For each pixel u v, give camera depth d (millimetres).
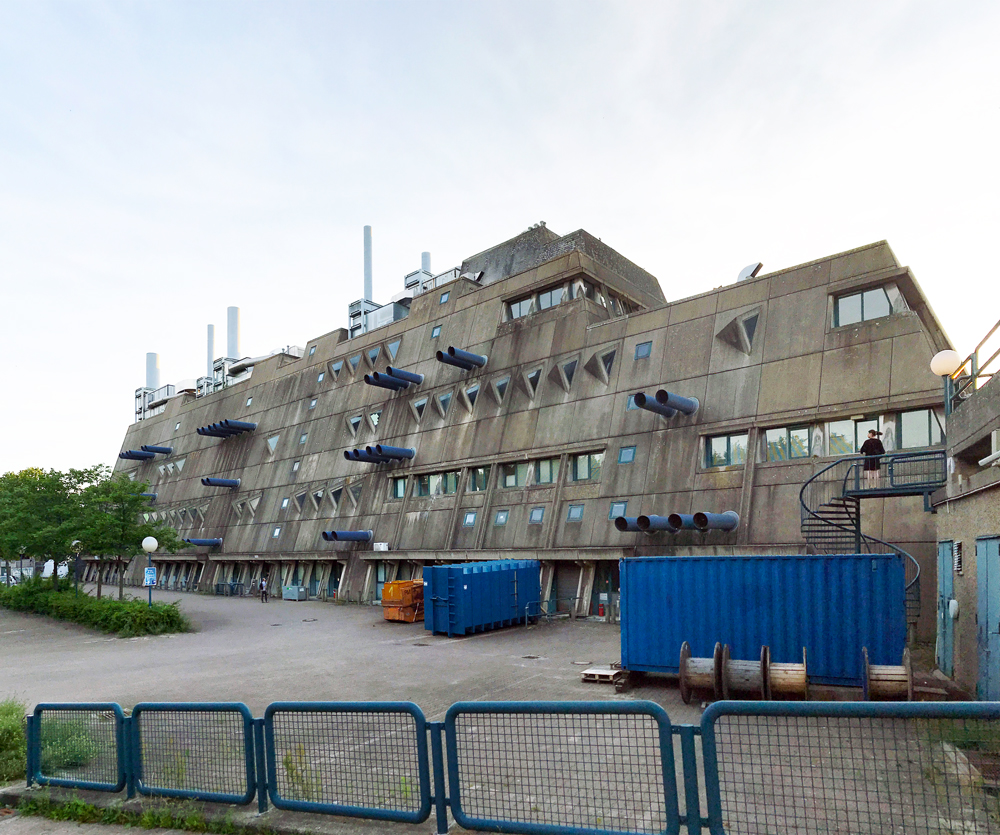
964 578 14109
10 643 28375
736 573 15125
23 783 9383
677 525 24531
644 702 5477
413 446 41875
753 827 6746
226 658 22078
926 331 24500
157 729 8148
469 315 42312
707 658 14484
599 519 30203
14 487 38750
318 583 45969
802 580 14500
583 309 35688
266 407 59250
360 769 7719
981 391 13109
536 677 16875
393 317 55312
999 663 11562
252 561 51938
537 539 32188
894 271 24953
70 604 34906
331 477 47625
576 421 33250
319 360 55031
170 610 30828
